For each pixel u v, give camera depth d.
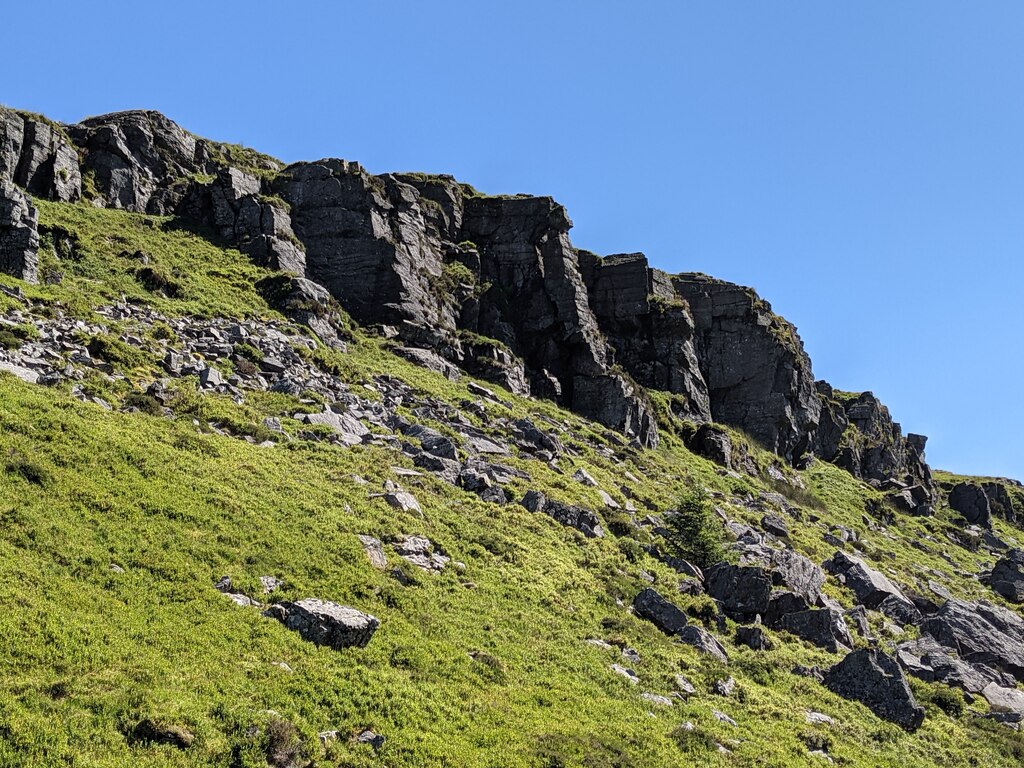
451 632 28.55
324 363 56.34
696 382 89.50
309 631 24.62
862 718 32.69
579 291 83.38
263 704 20.55
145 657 21.02
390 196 81.94
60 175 69.12
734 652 36.19
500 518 41.28
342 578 28.98
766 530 59.75
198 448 36.22
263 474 35.66
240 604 25.17
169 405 40.97
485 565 35.53
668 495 59.69
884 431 124.44
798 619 40.69
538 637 30.83
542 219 86.94
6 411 32.25
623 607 36.81
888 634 45.38
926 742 32.16
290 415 45.44
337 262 74.88
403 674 24.45
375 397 54.62
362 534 33.09
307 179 78.88
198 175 82.88
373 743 20.47
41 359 40.28
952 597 61.28
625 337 88.88
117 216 70.19
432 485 42.16
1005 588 69.00
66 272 55.09
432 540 35.66
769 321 99.81
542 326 80.56
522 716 24.28
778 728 29.25
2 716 17.28
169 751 17.84
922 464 126.19
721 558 45.09
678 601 39.38
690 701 29.61
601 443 66.38
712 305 96.88
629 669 30.75
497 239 86.56
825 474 98.00
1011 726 35.94
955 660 41.66
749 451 86.31
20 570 22.94
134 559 25.70
